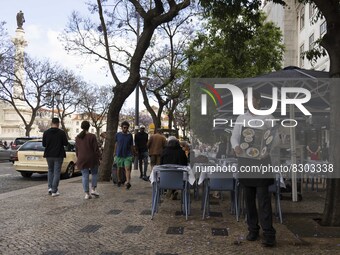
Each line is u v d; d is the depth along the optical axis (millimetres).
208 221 7582
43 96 43594
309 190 12773
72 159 17828
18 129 62281
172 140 10148
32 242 5918
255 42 24609
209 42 24250
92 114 63469
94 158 10375
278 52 26500
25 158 17250
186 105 29359
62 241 5984
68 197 10570
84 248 5613
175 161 10031
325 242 5977
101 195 10961
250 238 6090
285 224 7277
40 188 12719
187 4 13969
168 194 10781
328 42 7016
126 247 5680
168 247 5699
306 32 35469
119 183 13031
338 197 7016
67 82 45562
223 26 11789
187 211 7922
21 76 43812
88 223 7277
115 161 13195
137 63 14531
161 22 14219
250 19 11023
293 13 39000
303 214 8352
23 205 9227
